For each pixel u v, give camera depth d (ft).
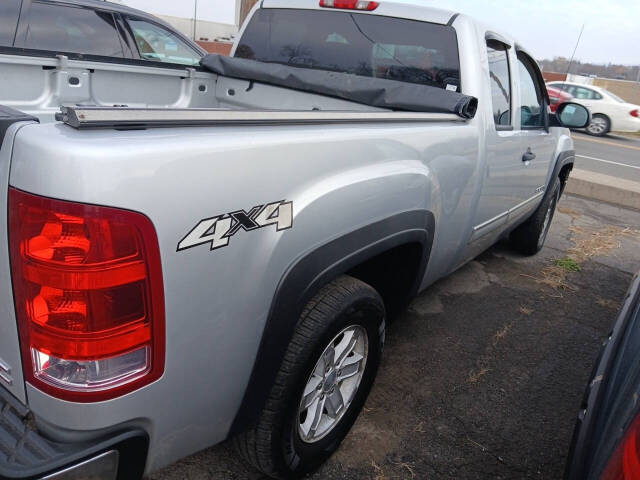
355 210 6.11
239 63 10.37
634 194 25.45
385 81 8.84
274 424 5.87
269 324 5.33
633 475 3.44
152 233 4.06
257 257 5.00
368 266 8.36
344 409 7.25
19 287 4.06
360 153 6.18
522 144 11.08
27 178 3.81
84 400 4.14
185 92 10.69
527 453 7.95
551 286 14.42
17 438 4.27
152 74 9.93
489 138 9.31
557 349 11.10
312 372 6.15
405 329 11.16
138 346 4.27
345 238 6.03
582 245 18.61
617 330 6.24
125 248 3.96
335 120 6.02
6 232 4.02
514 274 15.02
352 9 10.06
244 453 6.20
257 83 10.52
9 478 3.95
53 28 15.47
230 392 5.33
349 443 7.70
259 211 4.91
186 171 4.22
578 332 11.94
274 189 5.04
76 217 3.75
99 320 4.02
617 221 22.77
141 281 4.11
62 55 8.45
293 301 5.49
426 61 9.39
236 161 4.62
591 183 26.61
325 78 9.37
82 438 4.27
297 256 5.44
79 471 4.20
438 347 10.60
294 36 10.85
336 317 6.08
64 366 4.12
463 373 9.80
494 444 8.05
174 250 4.24
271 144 4.97
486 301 13.02
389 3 9.70
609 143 52.13
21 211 3.87
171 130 4.41
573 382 9.96
